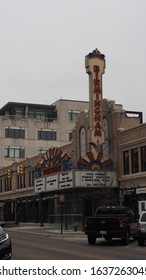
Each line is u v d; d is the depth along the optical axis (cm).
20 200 5944
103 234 2411
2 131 8712
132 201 3566
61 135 9156
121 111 3788
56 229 4100
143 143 3400
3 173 6731
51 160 4184
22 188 5888
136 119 3838
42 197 4712
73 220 3928
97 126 3697
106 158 3738
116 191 3738
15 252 1900
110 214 2569
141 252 1950
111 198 3678
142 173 3388
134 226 2642
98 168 3703
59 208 4634
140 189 3391
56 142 9081
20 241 2669
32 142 8900
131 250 2064
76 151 4256
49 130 9088
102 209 2648
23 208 5888
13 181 6225
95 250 2048
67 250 2025
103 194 3741
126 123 3788
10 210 6344
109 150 3853
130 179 3550
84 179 3650
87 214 4094
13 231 4041
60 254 1822
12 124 8819
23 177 5878
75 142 4300
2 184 6762
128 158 3619
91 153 3697
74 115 9344
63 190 4003
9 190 6438
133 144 3528
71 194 4325
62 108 9262
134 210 3522
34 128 8981
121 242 2520
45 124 9081
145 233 2297
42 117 9556
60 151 4009
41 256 1728
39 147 8938
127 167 3638
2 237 1313
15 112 9419
